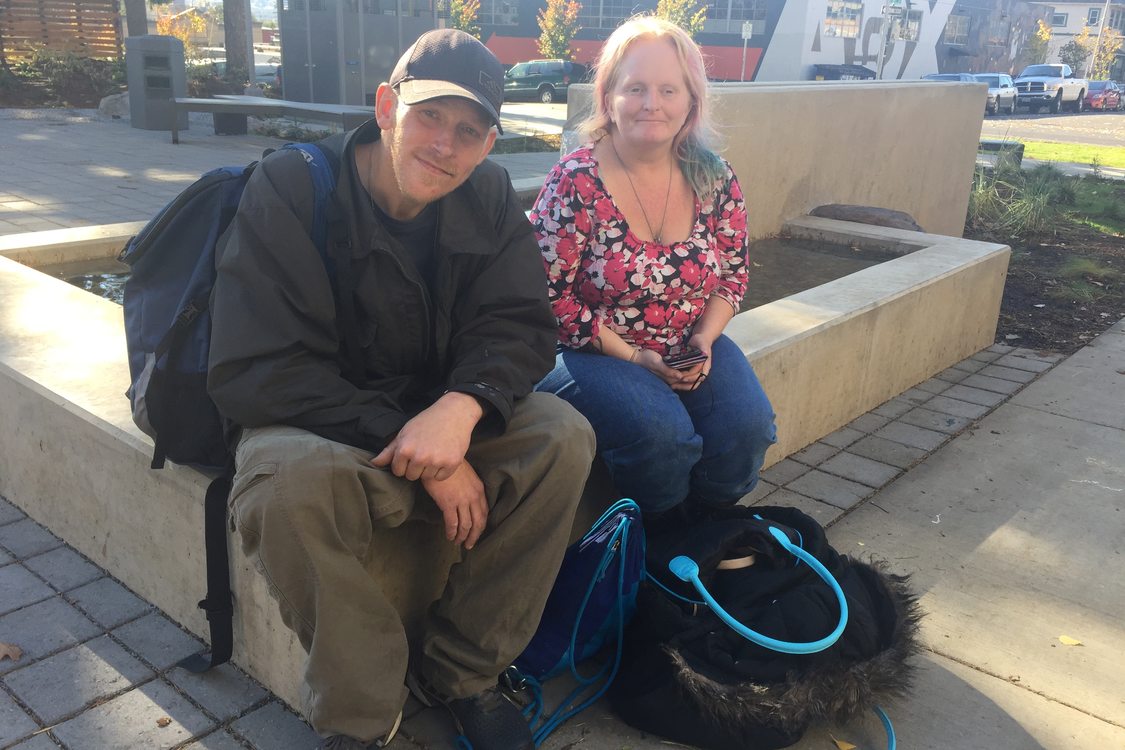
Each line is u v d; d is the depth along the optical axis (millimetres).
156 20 35750
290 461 1679
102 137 12500
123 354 2924
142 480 2355
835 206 6145
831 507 3268
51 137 12234
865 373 4070
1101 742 2172
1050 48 57312
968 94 7840
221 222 1925
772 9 31953
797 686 1948
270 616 2092
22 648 2309
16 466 2918
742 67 31469
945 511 3287
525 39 34094
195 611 2357
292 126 14547
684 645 2047
